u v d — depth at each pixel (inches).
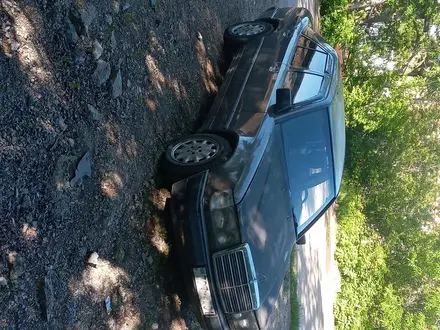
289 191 222.8
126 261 173.9
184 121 221.5
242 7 323.3
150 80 197.5
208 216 184.4
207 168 191.2
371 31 654.5
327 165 248.7
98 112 161.8
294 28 261.9
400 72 625.3
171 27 219.8
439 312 708.7
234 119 216.5
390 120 618.8
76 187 150.1
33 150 135.0
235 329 200.4
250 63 241.9
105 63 163.9
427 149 660.7
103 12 166.9
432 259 705.0
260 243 197.2
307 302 474.6
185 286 197.9
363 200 717.3
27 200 132.4
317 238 561.9
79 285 150.2
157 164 196.4
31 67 136.3
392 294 697.0
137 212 182.1
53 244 140.2
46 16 142.4
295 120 227.1
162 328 194.2
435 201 720.3
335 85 261.1
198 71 243.3
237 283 189.9
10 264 126.0
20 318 128.1
